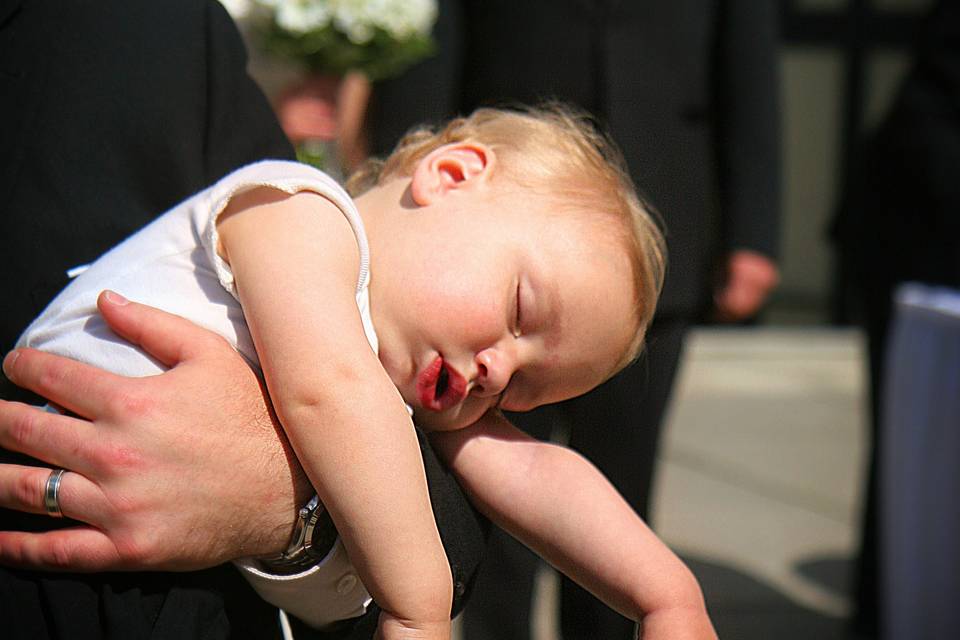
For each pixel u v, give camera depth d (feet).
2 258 6.19
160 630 5.39
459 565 6.01
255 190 6.01
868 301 16.55
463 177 6.70
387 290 6.35
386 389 5.59
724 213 13.82
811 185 44.32
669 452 27.43
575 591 12.77
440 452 6.73
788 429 30.45
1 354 6.14
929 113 15.57
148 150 6.52
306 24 14.19
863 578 16.14
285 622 6.72
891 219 16.08
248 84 7.18
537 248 6.48
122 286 5.91
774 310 44.01
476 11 13.48
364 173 7.62
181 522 5.30
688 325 13.16
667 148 12.91
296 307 5.61
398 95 14.80
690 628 6.11
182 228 6.08
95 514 5.23
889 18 43.78
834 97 44.19
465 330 6.27
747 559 19.51
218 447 5.37
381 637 5.52
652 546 6.32
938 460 12.53
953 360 12.35
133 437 5.26
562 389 6.82
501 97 13.14
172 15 6.87
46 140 6.35
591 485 6.48
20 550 5.29
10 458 5.64
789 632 16.30
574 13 12.82
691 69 13.08
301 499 5.60
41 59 6.47
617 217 6.81
